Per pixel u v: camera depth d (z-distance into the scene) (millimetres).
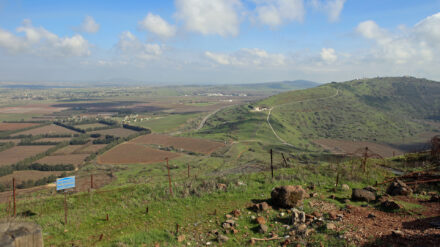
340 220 11688
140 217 14016
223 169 61062
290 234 10789
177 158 114438
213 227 12125
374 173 22656
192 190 18156
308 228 11109
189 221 13078
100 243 10891
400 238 9406
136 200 17234
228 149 133250
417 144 166375
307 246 9758
